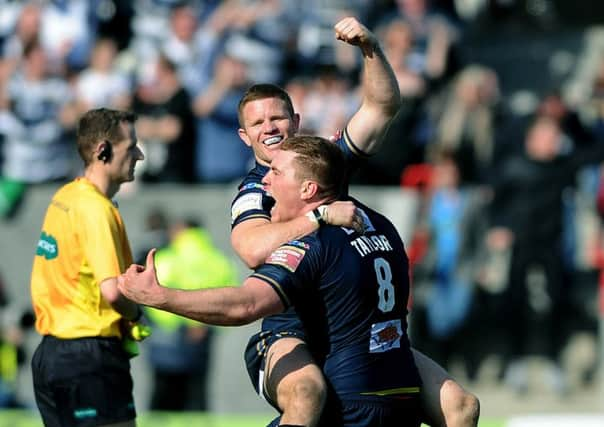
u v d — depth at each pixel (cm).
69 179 4138
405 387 1722
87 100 4175
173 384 3481
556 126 3934
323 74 4219
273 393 1686
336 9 4619
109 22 4619
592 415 3703
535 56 5122
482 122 4081
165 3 4578
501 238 3869
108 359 2088
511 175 3888
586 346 4031
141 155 2144
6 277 3631
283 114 1841
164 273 3288
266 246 1686
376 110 1864
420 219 3750
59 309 2097
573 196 3944
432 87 4253
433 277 3778
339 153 1741
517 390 3856
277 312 1645
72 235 2072
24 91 4128
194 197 3616
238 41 4356
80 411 2081
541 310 3916
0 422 3400
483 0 5362
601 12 5372
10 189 3647
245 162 4031
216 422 3516
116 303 2023
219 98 4000
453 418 1759
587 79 4984
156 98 3981
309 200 1717
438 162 3816
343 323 1689
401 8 4597
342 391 1683
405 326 1762
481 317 3862
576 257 4181
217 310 1585
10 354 3438
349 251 1694
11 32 4481
